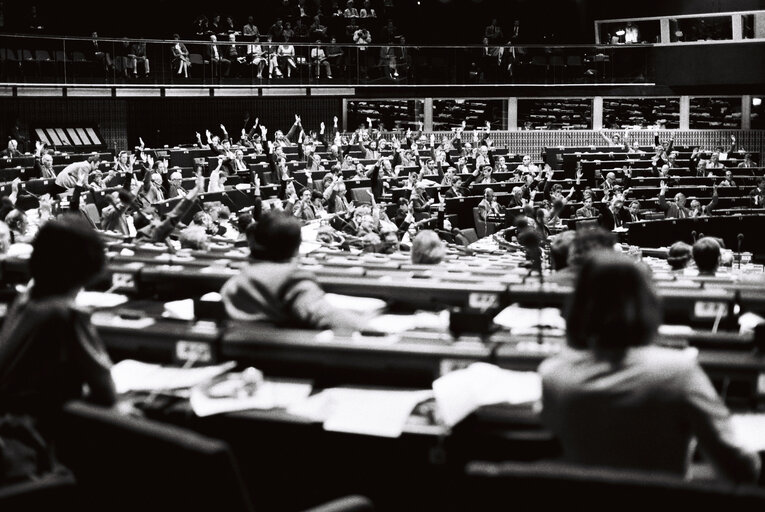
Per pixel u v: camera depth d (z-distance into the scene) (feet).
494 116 111.45
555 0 112.98
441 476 10.43
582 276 9.11
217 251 24.12
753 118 107.86
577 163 91.09
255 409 11.07
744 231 69.36
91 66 79.20
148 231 25.05
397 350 11.35
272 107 107.24
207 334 12.19
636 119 110.52
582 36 111.45
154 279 16.85
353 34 105.81
